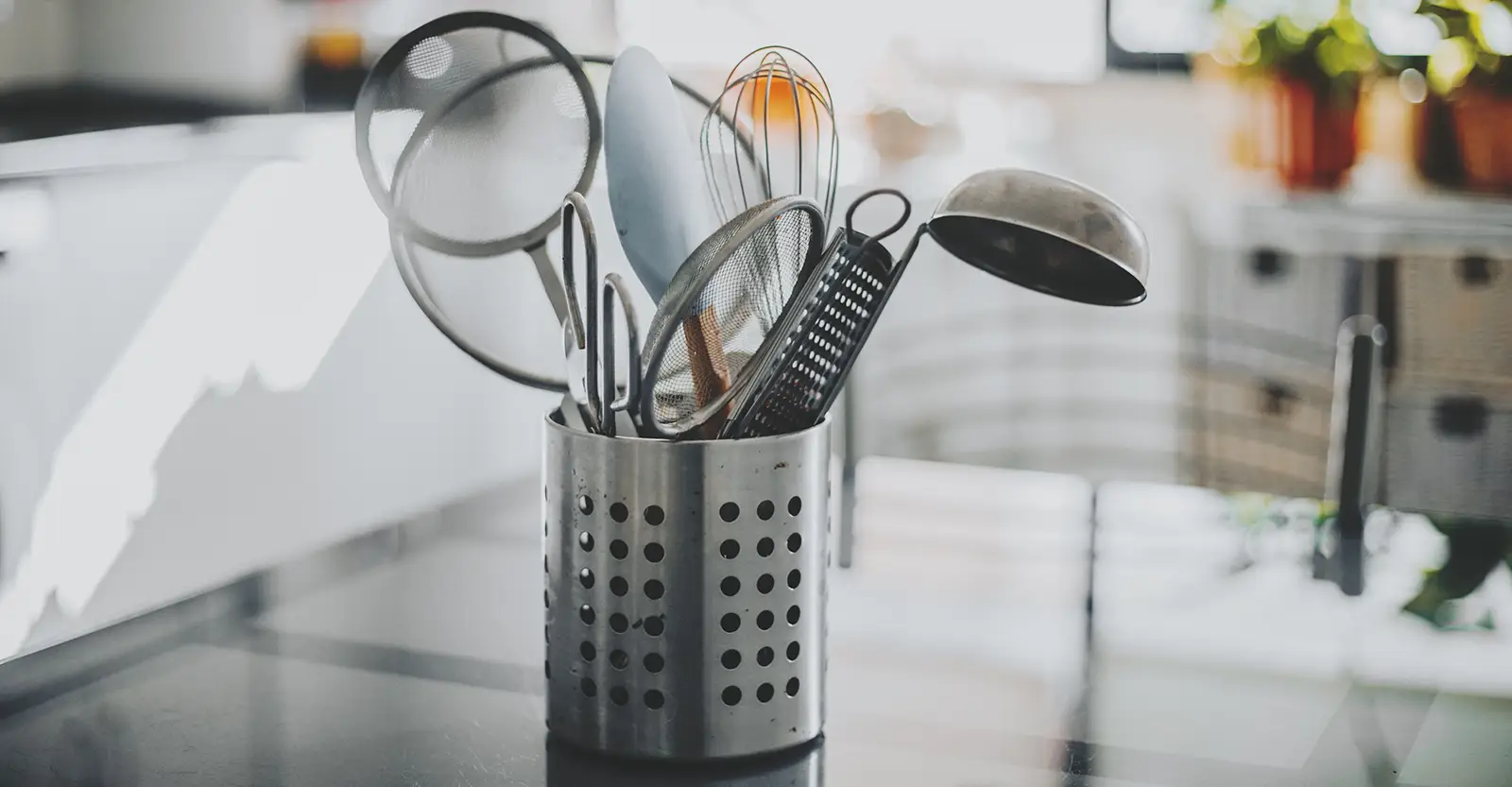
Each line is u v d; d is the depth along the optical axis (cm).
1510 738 70
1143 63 306
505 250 88
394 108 84
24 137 163
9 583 160
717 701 68
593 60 90
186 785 66
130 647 82
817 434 70
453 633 85
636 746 69
